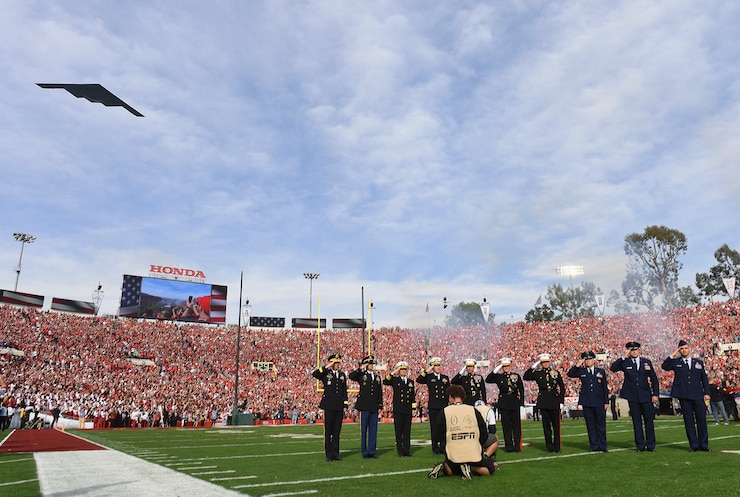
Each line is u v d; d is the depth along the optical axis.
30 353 48.56
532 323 64.75
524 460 9.98
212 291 68.81
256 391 51.28
